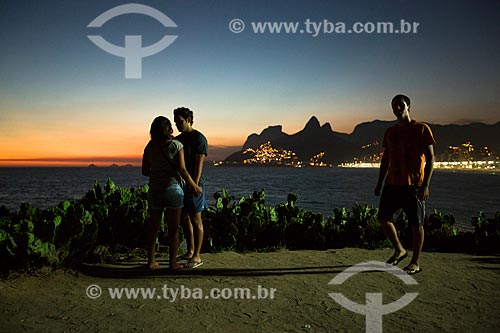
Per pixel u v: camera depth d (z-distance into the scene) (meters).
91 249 5.25
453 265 5.34
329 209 32.31
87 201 6.26
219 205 6.64
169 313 3.54
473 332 3.16
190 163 4.98
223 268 5.07
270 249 6.47
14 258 4.40
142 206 6.05
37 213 5.29
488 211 31.52
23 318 3.38
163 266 5.11
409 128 4.86
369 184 90.62
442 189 71.75
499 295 4.05
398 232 7.16
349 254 6.09
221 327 3.24
